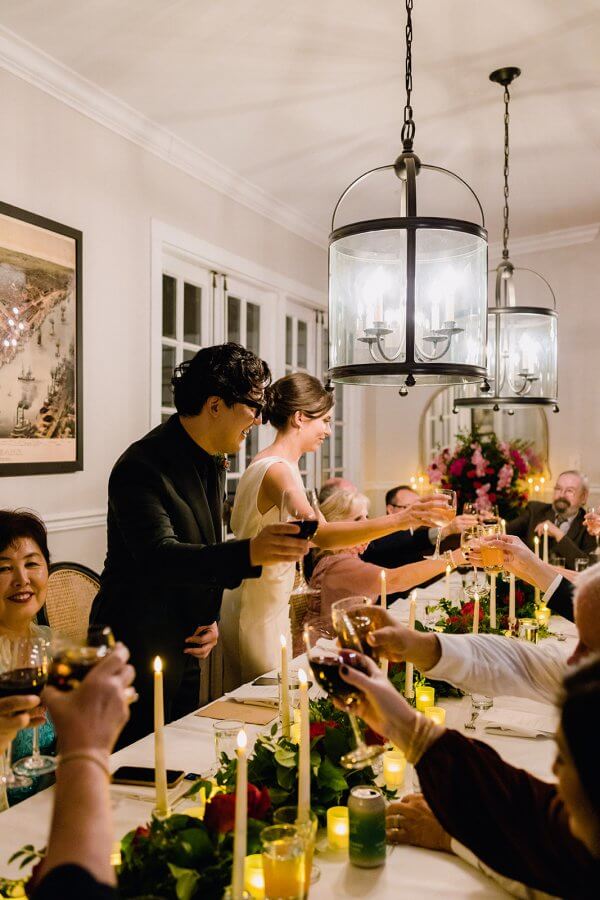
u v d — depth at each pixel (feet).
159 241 11.62
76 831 2.15
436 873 3.58
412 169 5.73
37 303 9.32
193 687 6.91
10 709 3.90
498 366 9.29
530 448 17.38
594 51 8.91
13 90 9.05
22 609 5.90
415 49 8.90
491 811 3.07
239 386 6.14
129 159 11.00
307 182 13.48
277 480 7.31
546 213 15.47
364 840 3.58
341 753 4.10
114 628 6.22
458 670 4.52
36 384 9.34
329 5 8.02
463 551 7.88
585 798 2.27
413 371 5.44
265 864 3.04
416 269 5.49
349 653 3.52
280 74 9.55
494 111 10.53
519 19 8.27
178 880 2.95
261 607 7.53
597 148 11.86
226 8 8.08
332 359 5.93
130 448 6.25
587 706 2.28
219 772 4.10
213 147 11.91
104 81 9.78
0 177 8.90
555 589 6.59
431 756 3.17
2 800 4.39
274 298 15.21
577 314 16.88
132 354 11.15
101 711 2.40
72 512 10.09
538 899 3.28
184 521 6.11
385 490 19.39
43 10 8.16
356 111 10.57
